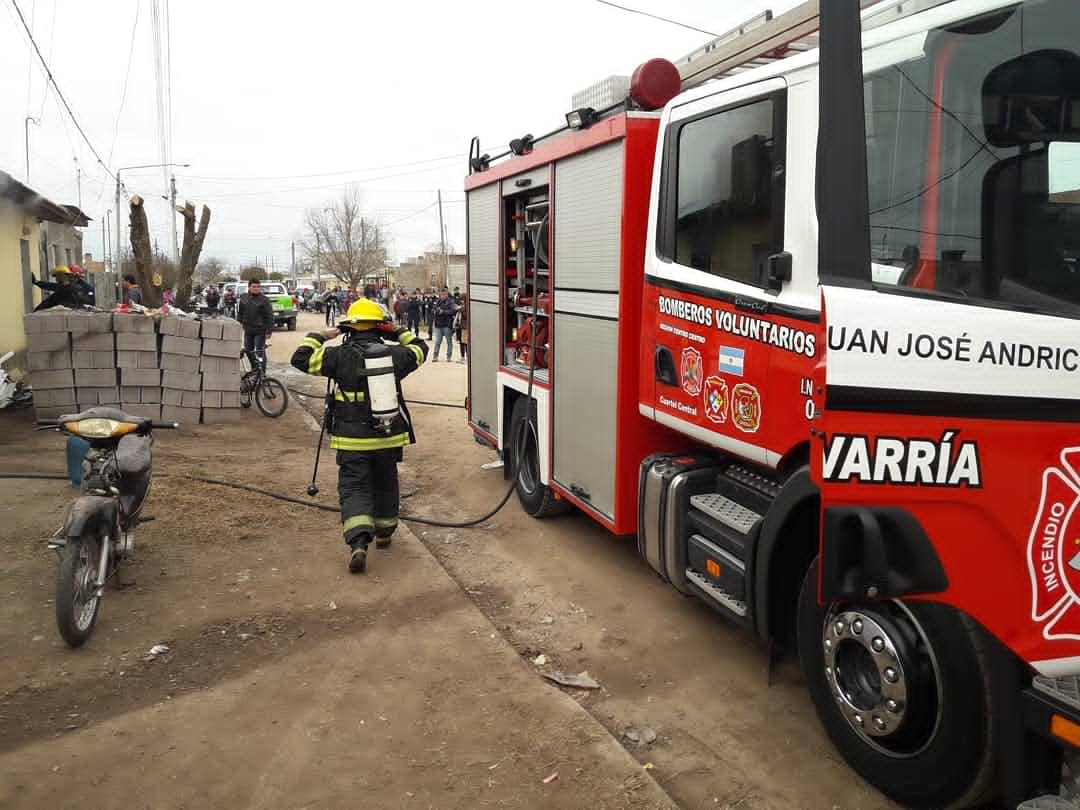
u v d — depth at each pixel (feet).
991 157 8.37
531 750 11.36
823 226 8.20
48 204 43.55
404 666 13.91
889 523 8.22
